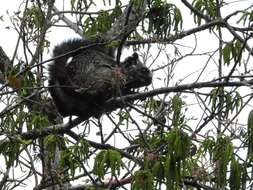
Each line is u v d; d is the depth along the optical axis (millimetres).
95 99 10812
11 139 9188
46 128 9953
